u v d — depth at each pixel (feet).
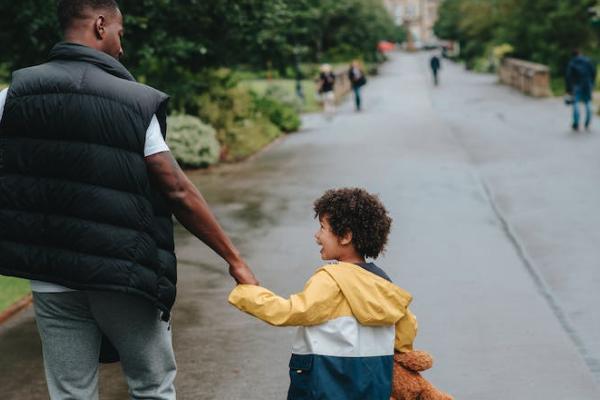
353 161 46.73
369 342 8.85
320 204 9.27
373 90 125.29
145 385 9.39
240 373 15.42
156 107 8.80
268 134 60.39
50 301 8.89
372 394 8.77
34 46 37.63
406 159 46.75
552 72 117.29
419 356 9.24
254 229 29.04
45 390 14.74
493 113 76.43
